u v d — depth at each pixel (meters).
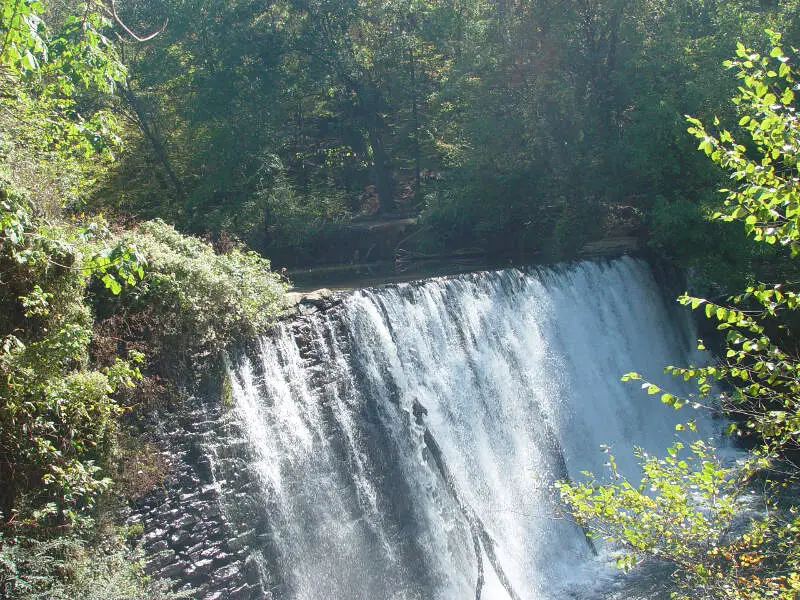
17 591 8.63
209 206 31.86
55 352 10.60
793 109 6.99
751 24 25.77
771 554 8.88
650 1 27.55
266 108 32.94
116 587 9.74
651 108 24.92
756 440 21.19
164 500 11.99
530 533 17.14
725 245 23.62
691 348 25.14
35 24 8.56
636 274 24.80
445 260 29.75
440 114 35.84
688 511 8.03
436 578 15.25
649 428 22.45
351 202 39.09
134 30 32.59
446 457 16.58
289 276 26.50
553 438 19.38
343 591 13.99
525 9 28.69
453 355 18.00
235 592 12.33
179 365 13.00
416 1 36.38
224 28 32.78
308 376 14.91
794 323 21.31
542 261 27.44
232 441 13.22
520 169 28.89
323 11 34.88
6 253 10.38
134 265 9.20
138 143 33.66
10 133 13.75
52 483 10.32
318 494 14.24
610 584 15.52
